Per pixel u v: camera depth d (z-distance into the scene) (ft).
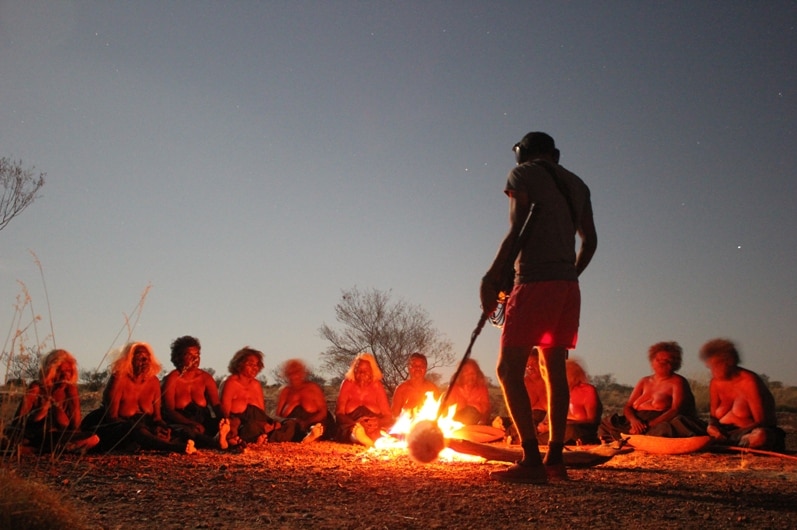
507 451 21.85
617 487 18.15
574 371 32.99
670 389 31.35
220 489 17.97
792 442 37.37
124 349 27.53
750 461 25.84
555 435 19.11
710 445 29.19
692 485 18.78
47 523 13.39
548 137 19.54
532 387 33.22
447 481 18.90
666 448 28.81
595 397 32.60
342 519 14.90
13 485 13.71
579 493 17.28
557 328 18.54
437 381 77.61
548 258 18.42
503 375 18.70
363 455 26.55
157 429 27.09
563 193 18.78
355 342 78.89
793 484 19.42
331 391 78.28
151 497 16.88
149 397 27.76
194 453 26.43
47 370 24.48
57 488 17.60
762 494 17.57
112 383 27.07
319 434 32.07
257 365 31.68
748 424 29.58
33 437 23.99
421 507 15.93
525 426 18.67
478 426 32.12
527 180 18.54
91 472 20.42
